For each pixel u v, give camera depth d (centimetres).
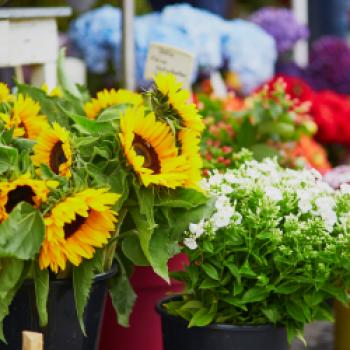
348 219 264
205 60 477
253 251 257
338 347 354
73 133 251
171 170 242
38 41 329
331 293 261
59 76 296
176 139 248
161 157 243
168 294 298
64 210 221
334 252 255
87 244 230
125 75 375
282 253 257
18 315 238
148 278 301
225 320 266
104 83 509
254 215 256
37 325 239
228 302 261
